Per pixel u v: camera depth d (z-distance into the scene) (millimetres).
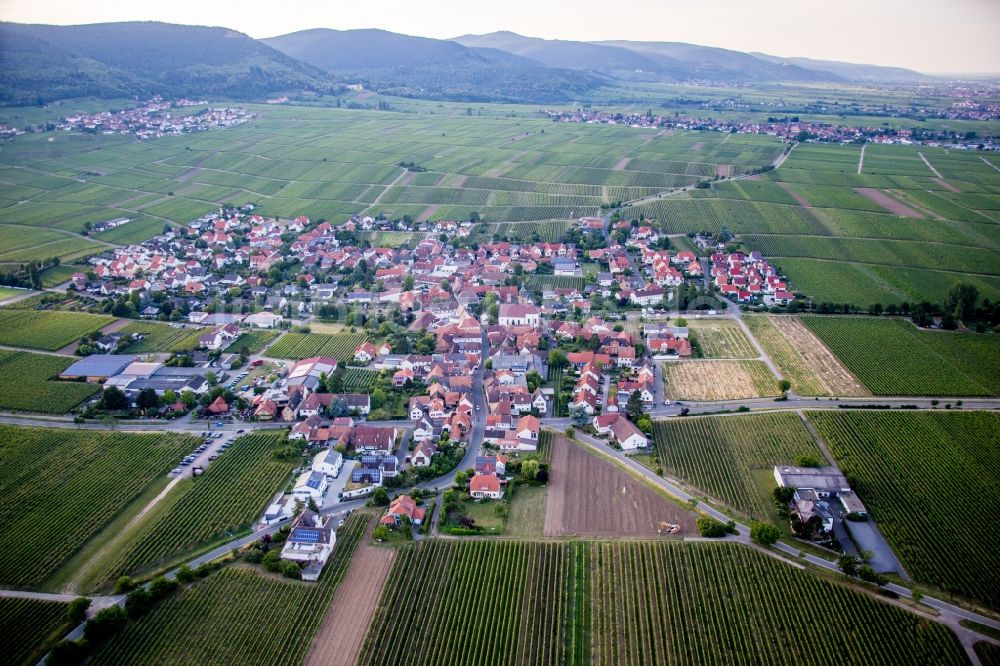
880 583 132375
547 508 155625
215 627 123375
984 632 121938
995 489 159625
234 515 152625
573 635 122438
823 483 158875
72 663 115125
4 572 135875
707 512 153750
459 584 133000
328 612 126750
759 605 127500
